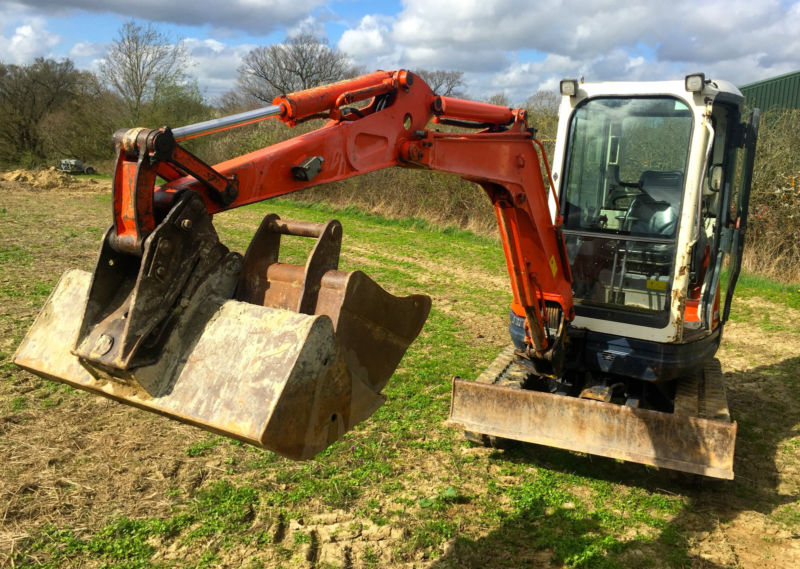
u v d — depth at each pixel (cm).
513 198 388
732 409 584
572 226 475
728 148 462
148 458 436
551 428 414
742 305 984
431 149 325
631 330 431
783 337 820
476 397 436
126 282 224
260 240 253
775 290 1078
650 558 351
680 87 419
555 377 444
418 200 1764
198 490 399
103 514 369
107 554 334
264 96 5116
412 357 689
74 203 1962
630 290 453
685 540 368
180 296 220
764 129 1265
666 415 383
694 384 460
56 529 352
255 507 385
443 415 536
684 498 417
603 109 456
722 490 427
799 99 1573
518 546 360
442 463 453
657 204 440
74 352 213
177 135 214
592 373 471
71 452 438
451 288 1041
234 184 231
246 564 331
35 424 477
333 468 436
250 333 212
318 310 240
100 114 3594
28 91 4084
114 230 216
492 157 370
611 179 459
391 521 376
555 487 427
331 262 250
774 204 1183
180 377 214
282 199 2134
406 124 315
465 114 356
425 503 394
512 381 458
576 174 470
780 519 393
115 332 209
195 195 219
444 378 625
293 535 357
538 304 429
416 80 317
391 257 1273
